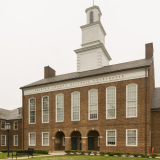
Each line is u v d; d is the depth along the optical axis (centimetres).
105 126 2480
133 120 2300
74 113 2792
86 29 3553
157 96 2672
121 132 2353
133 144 2253
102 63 3272
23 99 3394
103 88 2594
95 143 2761
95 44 3384
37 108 3191
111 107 2489
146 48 2898
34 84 3312
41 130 3064
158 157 1975
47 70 3909
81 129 2667
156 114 2433
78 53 3434
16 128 3838
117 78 2503
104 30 3641
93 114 2622
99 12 3612
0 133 3750
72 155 2298
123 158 1884
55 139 3012
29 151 2164
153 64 2962
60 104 2962
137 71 2372
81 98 2761
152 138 2403
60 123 2886
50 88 3105
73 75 3161
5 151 2978
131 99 2366
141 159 1805
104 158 1897
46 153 2588
